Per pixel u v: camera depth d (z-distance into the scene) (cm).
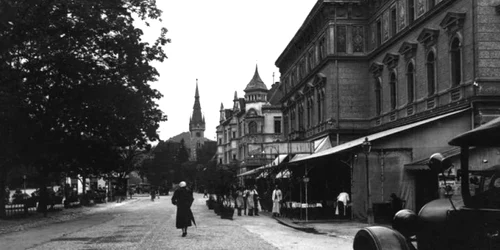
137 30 3347
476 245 662
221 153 12631
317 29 4997
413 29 3559
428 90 3341
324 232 2225
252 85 9081
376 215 2688
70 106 3362
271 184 4319
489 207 668
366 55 4566
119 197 6738
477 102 2766
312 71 5109
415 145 2822
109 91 3356
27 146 3328
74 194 5494
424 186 2756
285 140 6756
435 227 750
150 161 12275
